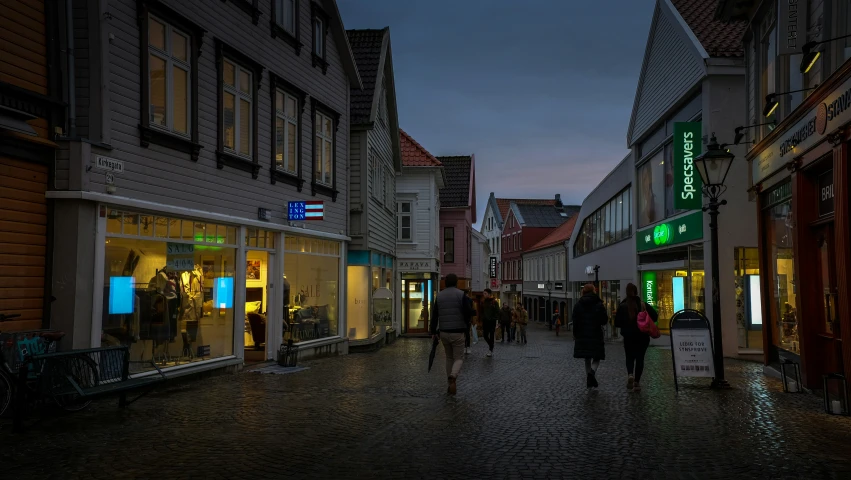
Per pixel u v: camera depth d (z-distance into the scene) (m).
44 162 9.81
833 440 7.80
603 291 37.66
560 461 6.86
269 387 11.96
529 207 78.88
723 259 20.22
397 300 35.50
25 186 9.53
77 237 9.92
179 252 12.49
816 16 11.28
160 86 11.93
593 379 12.12
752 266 20.28
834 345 10.77
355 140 22.47
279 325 16.48
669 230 23.92
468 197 46.19
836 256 10.02
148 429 8.18
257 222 15.16
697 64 20.78
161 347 12.02
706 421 8.99
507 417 9.28
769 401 10.69
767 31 14.52
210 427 8.36
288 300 17.17
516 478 6.24
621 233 32.47
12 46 9.30
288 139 17.11
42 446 7.25
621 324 12.06
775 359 14.35
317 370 15.03
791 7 11.37
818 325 11.52
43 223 9.84
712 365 12.13
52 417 8.81
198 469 6.43
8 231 9.25
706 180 12.71
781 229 13.60
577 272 47.53
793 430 8.38
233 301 14.45
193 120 12.83
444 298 11.58
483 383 13.02
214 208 13.59
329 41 19.84
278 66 16.55
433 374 14.43
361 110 22.47
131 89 11.07
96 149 10.24
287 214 16.75
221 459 6.81
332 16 19.77
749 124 16.14
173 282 12.32
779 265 13.85
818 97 10.62
